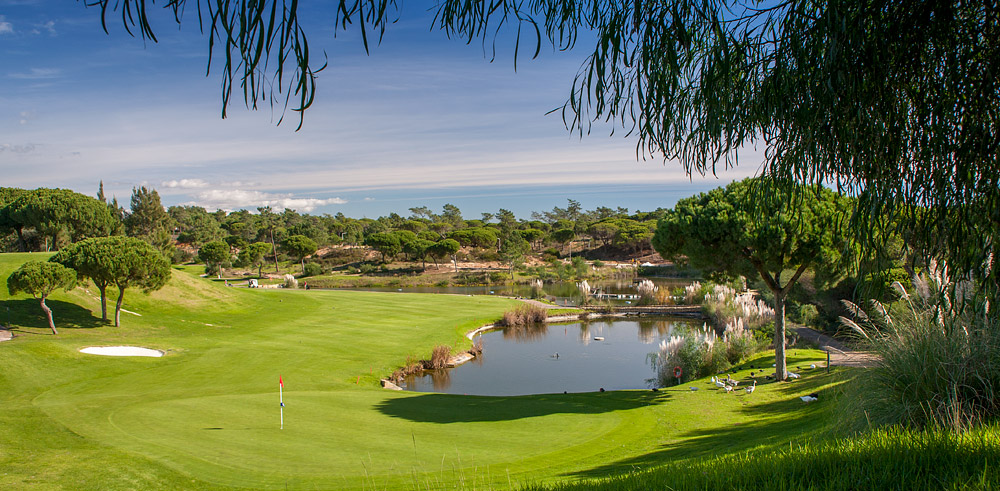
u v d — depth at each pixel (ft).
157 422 41.34
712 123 10.05
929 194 9.24
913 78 9.01
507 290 201.98
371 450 34.60
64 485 28.48
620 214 449.06
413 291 205.36
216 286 136.98
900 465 12.31
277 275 259.80
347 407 47.09
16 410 45.16
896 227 9.59
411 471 30.17
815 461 13.62
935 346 20.20
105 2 6.20
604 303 145.59
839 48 8.34
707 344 67.56
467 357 85.56
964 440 13.80
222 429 39.58
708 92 9.79
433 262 286.87
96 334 88.33
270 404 47.73
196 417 42.96
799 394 44.80
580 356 86.63
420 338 91.66
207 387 58.90
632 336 104.94
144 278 96.84
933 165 9.09
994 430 15.56
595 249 332.39
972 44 8.62
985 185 8.71
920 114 8.95
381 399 50.90
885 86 8.88
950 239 9.13
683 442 34.50
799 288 92.53
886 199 9.21
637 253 306.55
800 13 8.85
